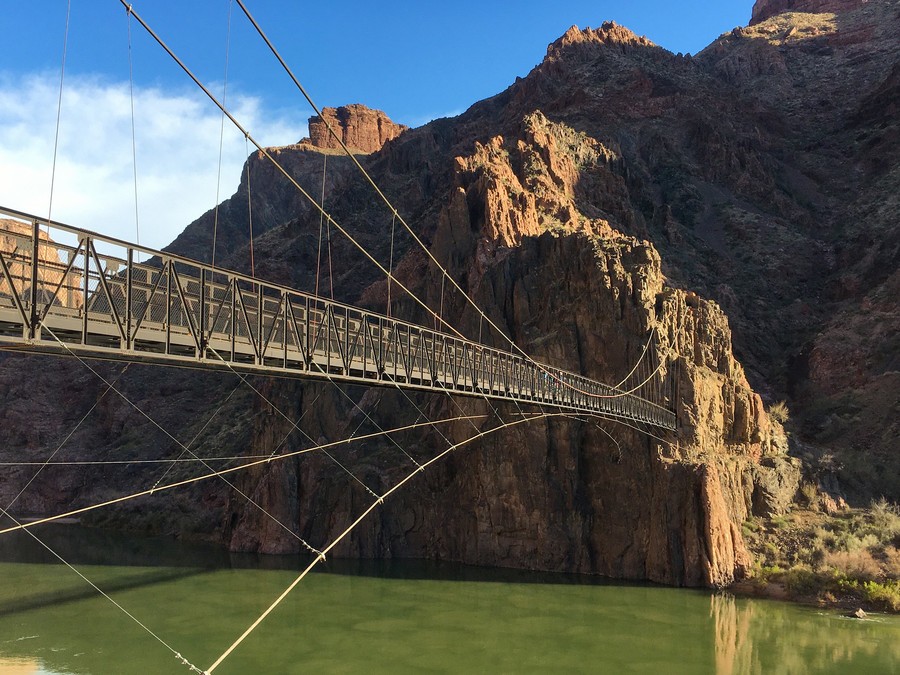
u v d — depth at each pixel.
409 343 37.53
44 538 86.69
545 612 52.78
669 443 65.62
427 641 46.19
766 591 58.06
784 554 63.84
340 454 79.12
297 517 77.31
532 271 79.19
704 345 78.38
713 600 56.12
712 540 59.94
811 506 73.62
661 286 78.38
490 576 63.72
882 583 56.97
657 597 56.81
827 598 56.12
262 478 79.44
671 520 61.78
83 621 49.62
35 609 52.62
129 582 61.66
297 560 71.69
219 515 87.81
